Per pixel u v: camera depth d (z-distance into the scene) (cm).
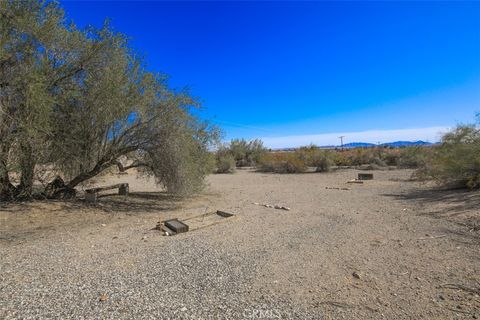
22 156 830
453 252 563
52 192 1114
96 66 962
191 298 392
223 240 669
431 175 1426
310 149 3256
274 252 581
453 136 1325
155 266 506
